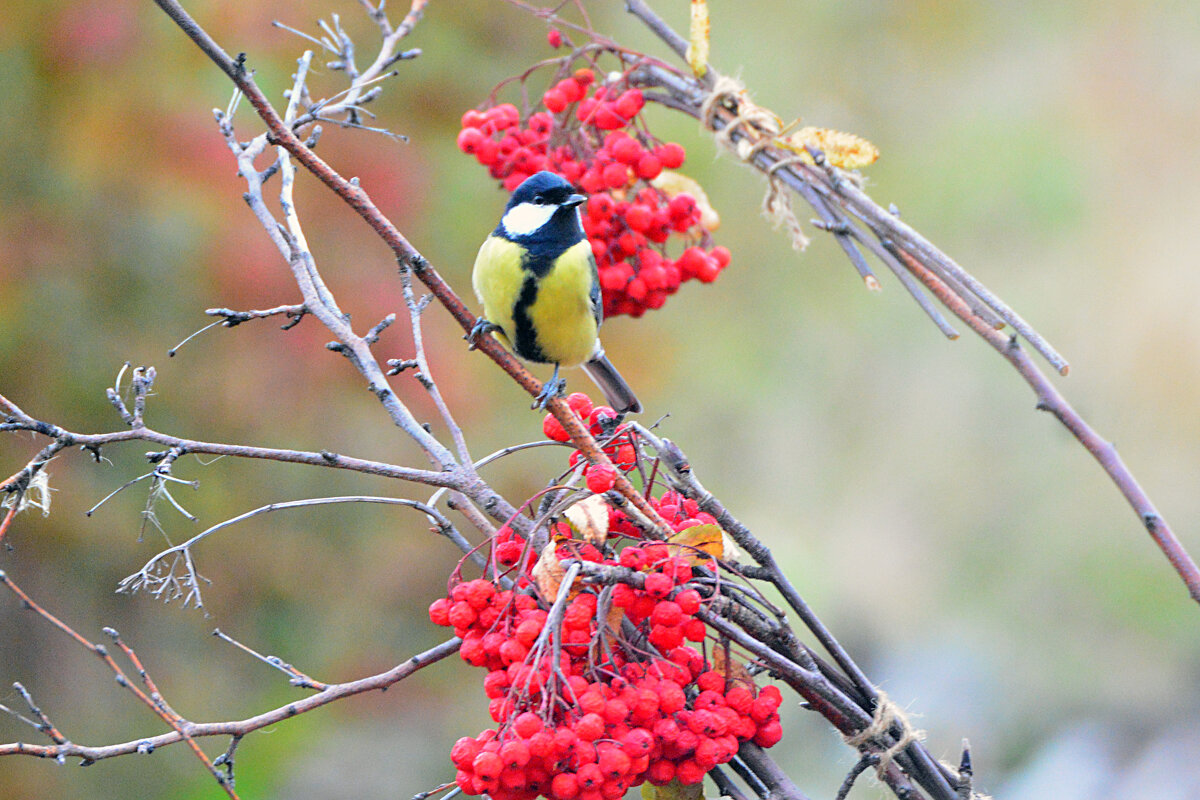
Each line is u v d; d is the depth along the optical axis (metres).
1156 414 16.16
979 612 16.12
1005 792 13.34
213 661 12.29
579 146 5.94
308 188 11.59
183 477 11.65
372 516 12.60
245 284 11.30
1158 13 17.58
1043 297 17.00
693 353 16.58
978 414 17.22
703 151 15.45
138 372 3.88
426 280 4.18
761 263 17.39
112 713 11.88
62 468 11.23
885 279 17.44
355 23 12.16
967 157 17.33
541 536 3.98
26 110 11.45
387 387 4.16
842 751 10.97
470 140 5.86
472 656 3.77
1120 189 17.19
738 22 18.31
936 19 17.98
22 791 11.17
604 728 3.51
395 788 12.56
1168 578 15.23
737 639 3.68
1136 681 14.31
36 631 11.53
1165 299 16.31
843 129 17.88
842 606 16.47
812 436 17.62
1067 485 16.42
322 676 12.64
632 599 3.62
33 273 11.33
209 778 12.00
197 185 11.26
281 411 11.76
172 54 11.55
